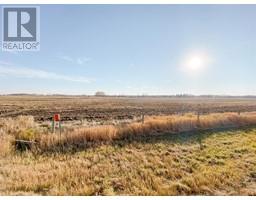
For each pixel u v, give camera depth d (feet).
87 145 34.58
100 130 38.09
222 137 48.24
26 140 33.73
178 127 48.42
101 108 117.19
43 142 32.68
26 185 22.02
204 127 53.31
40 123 55.06
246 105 177.99
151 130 44.04
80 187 22.58
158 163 30.40
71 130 39.27
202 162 32.65
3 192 20.72
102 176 25.70
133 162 30.12
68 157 30.04
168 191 23.12
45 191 21.62
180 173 27.81
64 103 154.61
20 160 27.96
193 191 23.89
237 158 35.24
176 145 39.29
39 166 26.50
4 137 32.96
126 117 77.61
